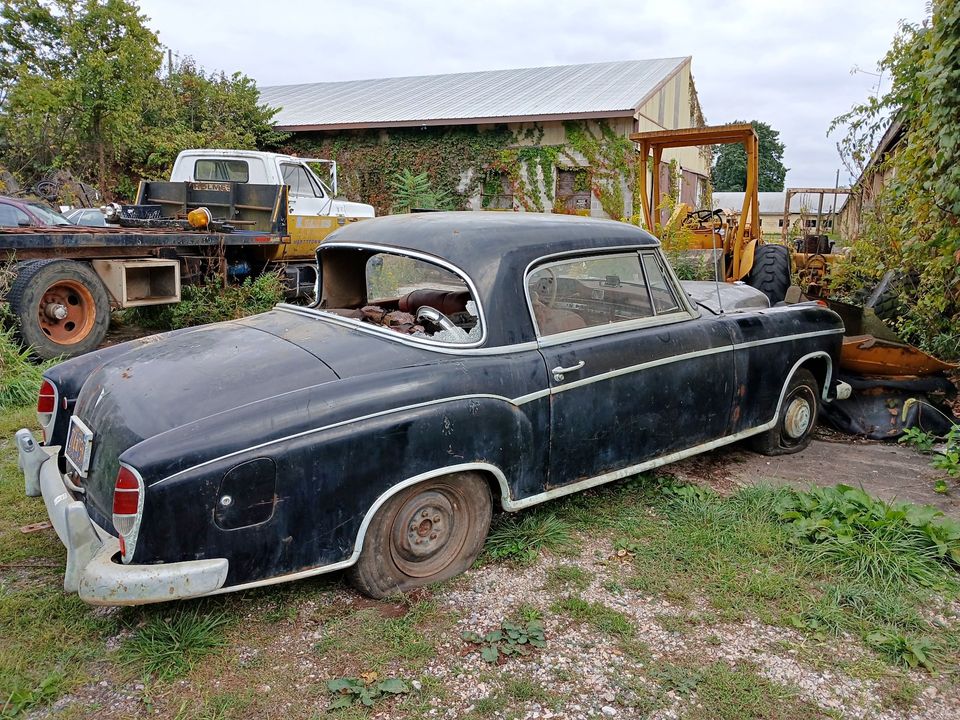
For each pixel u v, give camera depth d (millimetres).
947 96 4926
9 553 3357
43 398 3527
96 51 16062
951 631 2951
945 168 5262
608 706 2480
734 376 4277
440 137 19812
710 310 4402
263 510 2660
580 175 18734
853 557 3396
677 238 8961
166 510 2514
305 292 9984
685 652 2771
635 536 3650
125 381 3066
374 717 2404
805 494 3963
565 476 3535
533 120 18344
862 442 5461
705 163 24672
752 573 3316
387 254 3748
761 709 2471
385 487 2895
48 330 7207
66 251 7438
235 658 2662
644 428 3824
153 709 2406
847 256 8633
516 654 2736
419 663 2672
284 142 21391
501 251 3422
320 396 2803
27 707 2406
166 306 8820
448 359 3176
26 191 15336
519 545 3439
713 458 4859
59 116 16516
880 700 2553
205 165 10984
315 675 2598
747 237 9141
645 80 20062
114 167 17750
